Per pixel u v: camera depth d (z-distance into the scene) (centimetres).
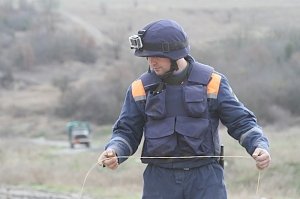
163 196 754
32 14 19462
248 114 754
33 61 16925
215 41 8769
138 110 771
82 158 5638
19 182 4278
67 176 4272
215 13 11925
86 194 3372
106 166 756
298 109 8562
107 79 12112
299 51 8838
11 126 12069
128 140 773
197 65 764
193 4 13975
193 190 750
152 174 759
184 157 745
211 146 754
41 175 4306
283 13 10006
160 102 750
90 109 11994
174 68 754
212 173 753
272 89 8656
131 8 17150
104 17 18750
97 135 10775
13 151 7088
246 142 745
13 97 14675
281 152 3984
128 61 11694
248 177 3528
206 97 750
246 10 11081
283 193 3120
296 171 3516
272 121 8631
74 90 12738
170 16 13625
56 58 16975
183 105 748
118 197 3117
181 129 743
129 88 778
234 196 2959
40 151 7269
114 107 11712
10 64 16750
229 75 8419
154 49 747
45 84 15538
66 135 11100
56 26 18475
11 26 18750
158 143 747
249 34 9119
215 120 758
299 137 5397
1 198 3469
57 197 3325
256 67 8712
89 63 16050
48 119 12431
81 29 17838
